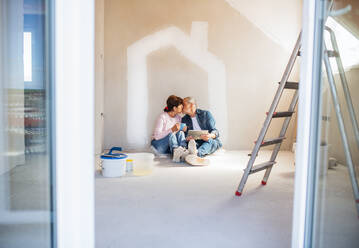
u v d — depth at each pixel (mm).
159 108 5246
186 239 1989
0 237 1356
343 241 1505
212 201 2717
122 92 5168
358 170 1494
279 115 2959
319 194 1479
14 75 1315
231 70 5309
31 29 1296
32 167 1337
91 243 1389
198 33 5207
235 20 5242
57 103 1311
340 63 1448
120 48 5117
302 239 1500
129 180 3344
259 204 2654
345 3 1432
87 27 1309
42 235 1359
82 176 1353
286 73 2871
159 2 5113
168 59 5203
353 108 1470
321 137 1461
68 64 1306
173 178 3453
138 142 5254
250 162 2881
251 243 1948
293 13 5293
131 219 2297
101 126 4953
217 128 5359
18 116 1326
